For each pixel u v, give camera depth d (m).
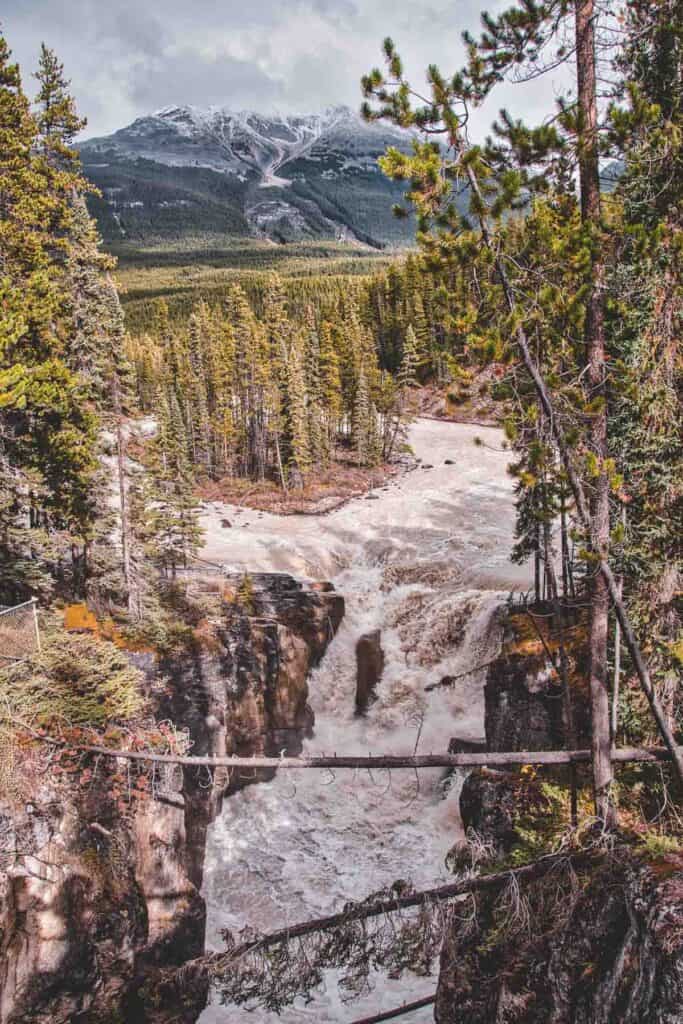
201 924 20.56
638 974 10.62
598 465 11.24
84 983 16.09
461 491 58.44
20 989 14.79
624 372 11.45
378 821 27.36
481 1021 13.46
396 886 13.10
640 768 15.52
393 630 36.38
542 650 22.77
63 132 24.83
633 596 15.13
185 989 18.02
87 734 17.23
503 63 10.65
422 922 12.77
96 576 27.06
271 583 36.22
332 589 38.66
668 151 10.50
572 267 10.68
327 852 26.20
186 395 70.38
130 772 18.42
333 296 112.62
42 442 22.83
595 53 10.88
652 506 14.13
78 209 24.66
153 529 32.44
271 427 61.84
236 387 68.44
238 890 24.56
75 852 16.62
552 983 12.23
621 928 11.51
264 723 29.95
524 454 12.34
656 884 11.06
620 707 16.17
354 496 59.84
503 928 13.52
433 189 10.05
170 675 24.12
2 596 22.50
